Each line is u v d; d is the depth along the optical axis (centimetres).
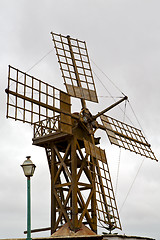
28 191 2147
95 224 3409
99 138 3691
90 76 3894
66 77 3706
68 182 3400
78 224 3256
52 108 3256
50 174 3553
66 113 3353
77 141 3466
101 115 3703
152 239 4038
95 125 3597
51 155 3484
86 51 4006
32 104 3123
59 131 3262
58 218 3319
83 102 3653
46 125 3469
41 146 3588
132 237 3709
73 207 3262
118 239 3550
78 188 3344
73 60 3850
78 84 3753
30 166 2145
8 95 2950
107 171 3672
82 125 3475
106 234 3531
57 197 3362
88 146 3447
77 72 3812
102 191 3538
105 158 3691
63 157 3412
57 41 3847
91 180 3475
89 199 3403
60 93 3356
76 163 3366
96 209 3406
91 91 3816
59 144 3562
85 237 3077
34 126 3569
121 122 3897
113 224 3497
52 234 3247
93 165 3494
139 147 3972
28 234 2109
